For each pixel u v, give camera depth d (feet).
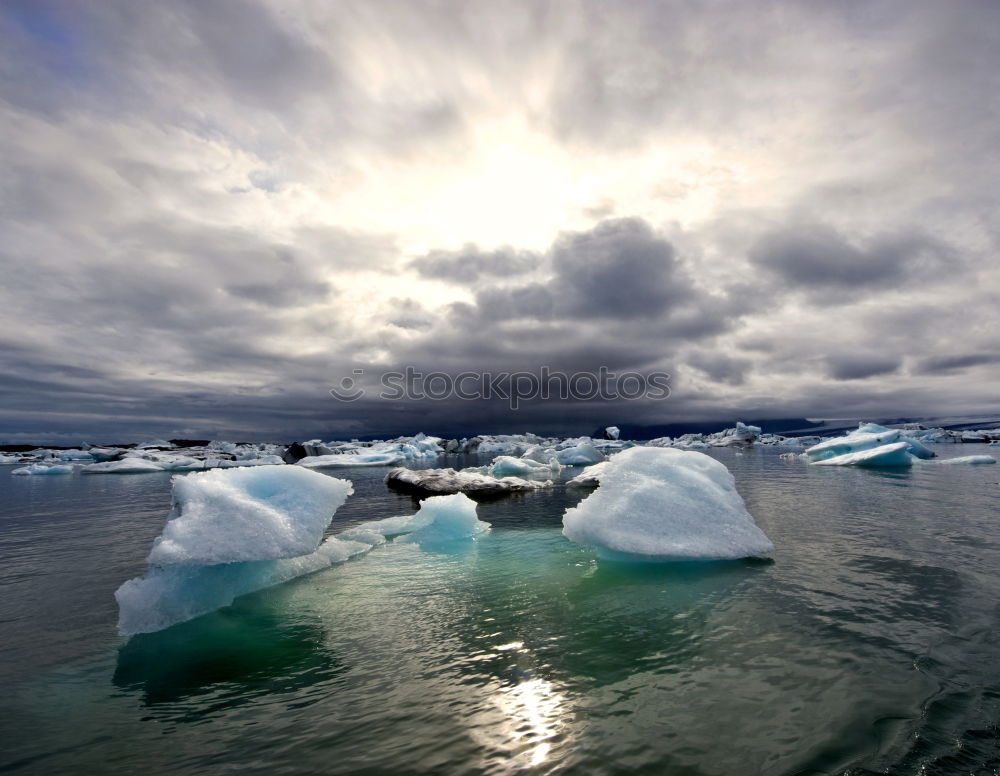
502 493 53.93
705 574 21.30
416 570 23.66
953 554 23.66
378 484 69.82
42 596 20.88
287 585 21.45
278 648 15.23
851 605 17.22
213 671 13.79
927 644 14.02
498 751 9.93
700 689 11.99
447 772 9.34
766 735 10.09
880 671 12.55
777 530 29.53
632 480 27.30
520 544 28.99
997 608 16.65
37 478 93.76
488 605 18.60
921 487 49.42
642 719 10.83
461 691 12.41
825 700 11.30
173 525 18.31
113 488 70.90
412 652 14.74
